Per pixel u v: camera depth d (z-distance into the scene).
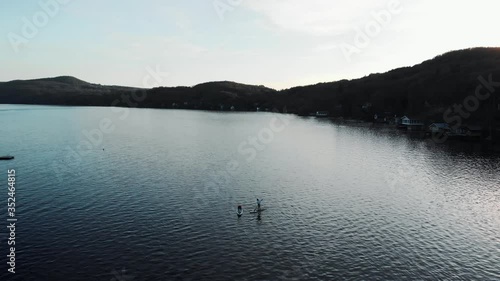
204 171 96.12
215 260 47.91
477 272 46.34
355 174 95.38
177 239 53.81
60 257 47.78
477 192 79.81
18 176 87.31
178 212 64.75
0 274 43.41
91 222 59.41
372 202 72.50
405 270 46.47
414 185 85.06
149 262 46.94
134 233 55.53
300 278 44.09
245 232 56.91
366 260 48.84
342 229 58.78
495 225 61.47
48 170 93.69
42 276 43.22
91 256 48.19
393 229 59.19
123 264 46.34
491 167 104.25
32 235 54.16
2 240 52.41
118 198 71.69
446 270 46.66
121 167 98.75
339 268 46.62
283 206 69.19
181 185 81.94
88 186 79.62
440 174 95.94
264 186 82.62
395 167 104.25
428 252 51.44
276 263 47.53
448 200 74.25
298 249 51.56
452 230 59.16
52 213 63.12
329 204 70.81
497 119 166.50
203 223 60.06
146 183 82.94
